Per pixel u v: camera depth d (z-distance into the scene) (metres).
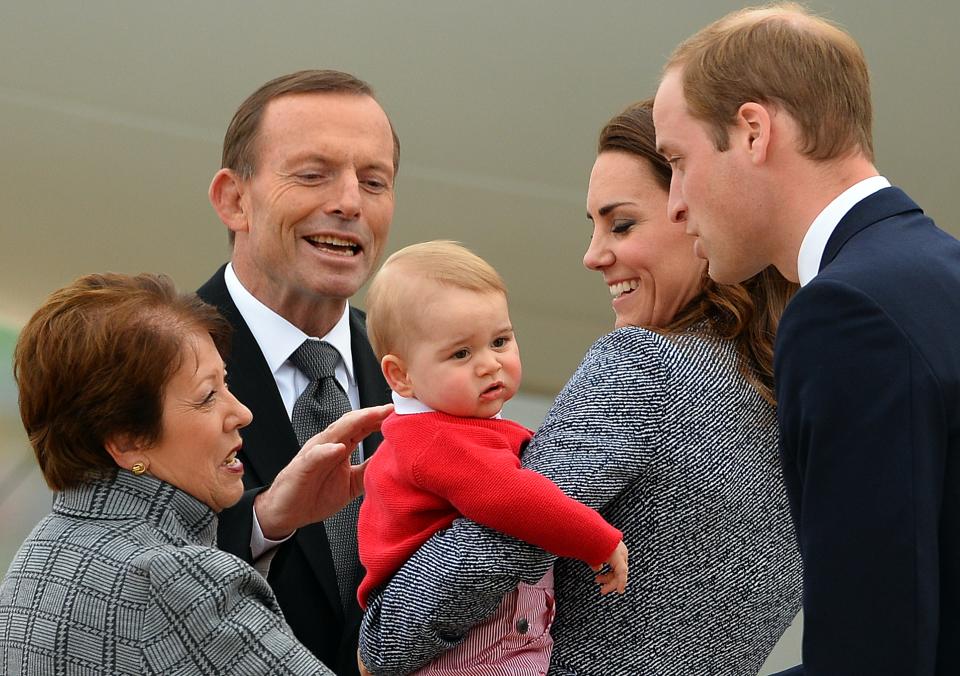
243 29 21.42
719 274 6.73
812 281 5.93
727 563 7.13
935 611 5.49
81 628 6.66
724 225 6.58
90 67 21.62
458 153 22.98
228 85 21.81
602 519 6.80
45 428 7.12
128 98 21.84
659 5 21.62
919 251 6.00
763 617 7.39
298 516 8.98
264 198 10.46
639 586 7.05
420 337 7.52
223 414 7.48
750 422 7.18
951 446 5.62
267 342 10.45
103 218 22.81
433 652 7.07
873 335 5.66
